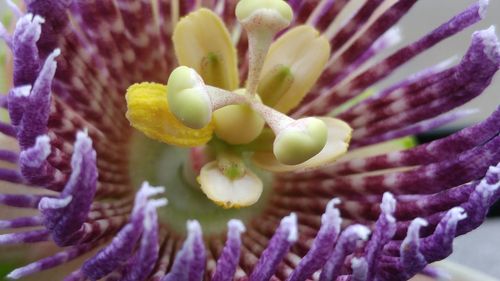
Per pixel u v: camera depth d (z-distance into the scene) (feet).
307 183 0.46
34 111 0.36
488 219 0.68
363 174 0.45
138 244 0.40
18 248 0.41
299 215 0.45
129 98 0.40
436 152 0.42
